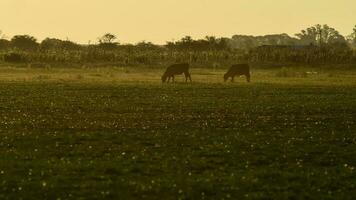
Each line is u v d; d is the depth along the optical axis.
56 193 50.34
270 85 137.75
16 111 91.38
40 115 88.06
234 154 63.75
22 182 52.75
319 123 83.12
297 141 70.50
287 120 85.31
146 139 70.94
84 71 192.00
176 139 70.81
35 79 148.00
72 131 75.75
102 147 66.50
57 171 56.41
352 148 67.56
